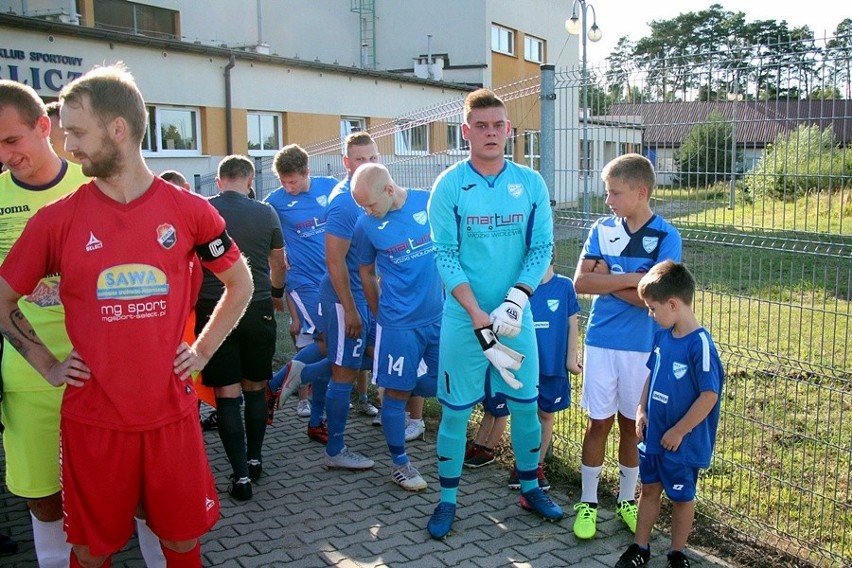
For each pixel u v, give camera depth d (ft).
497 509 13.66
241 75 54.54
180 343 8.43
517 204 12.09
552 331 13.87
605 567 11.48
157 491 8.40
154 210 8.08
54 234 7.95
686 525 10.94
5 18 40.32
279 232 15.40
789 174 11.74
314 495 14.46
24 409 9.54
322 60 86.79
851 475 13.64
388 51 86.33
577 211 15.14
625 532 12.64
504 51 85.81
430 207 12.29
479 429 15.90
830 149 11.23
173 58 50.01
